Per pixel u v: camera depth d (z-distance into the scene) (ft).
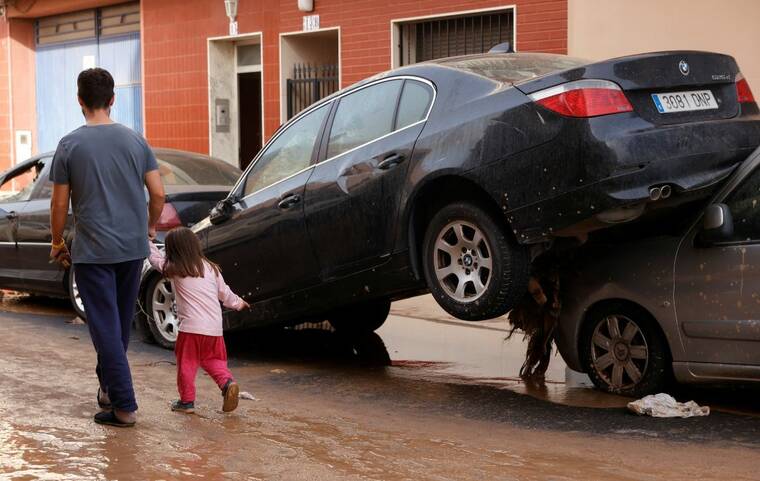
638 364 21.75
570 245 21.77
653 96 20.51
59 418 20.01
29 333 31.40
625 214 19.83
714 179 20.59
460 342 29.66
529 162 20.39
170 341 28.76
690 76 21.11
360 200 23.58
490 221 21.22
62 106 80.59
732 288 19.94
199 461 17.15
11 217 36.45
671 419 20.24
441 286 22.25
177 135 65.92
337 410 21.50
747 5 40.09
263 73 59.11
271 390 23.68
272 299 26.07
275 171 26.30
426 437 19.03
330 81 56.03
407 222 22.75
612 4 42.98
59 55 80.38
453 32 49.75
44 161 36.96
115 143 19.04
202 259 20.88
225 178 34.22
